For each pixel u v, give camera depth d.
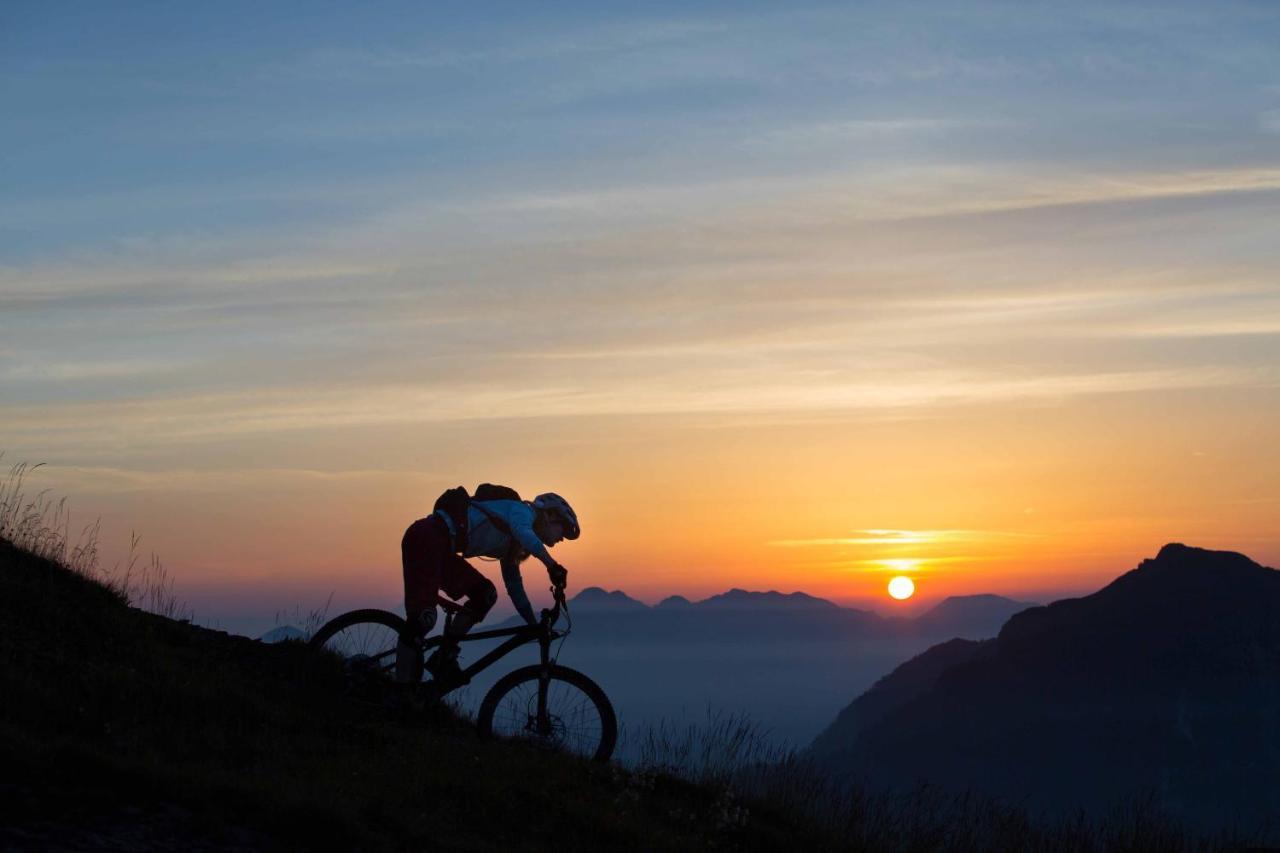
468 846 7.73
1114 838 10.05
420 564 9.47
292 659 9.69
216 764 8.04
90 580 9.70
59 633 8.99
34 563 9.51
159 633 9.63
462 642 9.48
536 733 9.34
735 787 9.50
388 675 9.48
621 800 8.64
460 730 9.52
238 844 7.16
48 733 7.96
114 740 8.07
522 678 9.39
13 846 6.75
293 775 8.10
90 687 8.48
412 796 8.12
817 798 9.75
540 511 9.70
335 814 7.45
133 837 7.01
